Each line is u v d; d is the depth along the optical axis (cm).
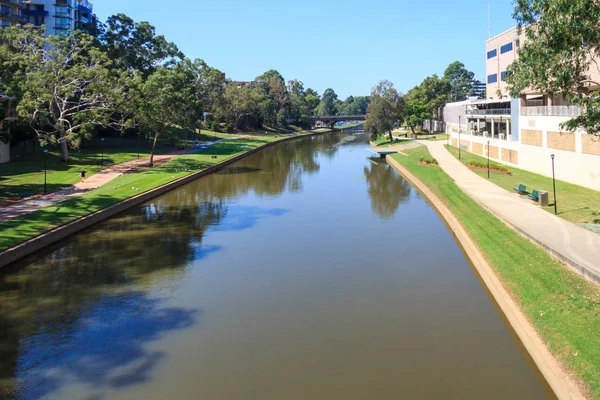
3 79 6169
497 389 1656
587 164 4344
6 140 5675
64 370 1822
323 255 3195
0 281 2714
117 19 9406
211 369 1820
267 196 5372
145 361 1883
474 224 3466
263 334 2097
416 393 1644
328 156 10050
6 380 1756
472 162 6338
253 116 16388
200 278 2783
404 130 16362
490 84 9181
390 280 2725
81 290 2595
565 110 4694
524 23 2864
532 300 2123
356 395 1639
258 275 2830
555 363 1667
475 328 2117
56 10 12331
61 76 6394
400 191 5703
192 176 6550
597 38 2477
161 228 3900
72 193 4797
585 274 2142
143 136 9969
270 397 1638
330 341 2023
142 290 2600
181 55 10094
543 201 3662
